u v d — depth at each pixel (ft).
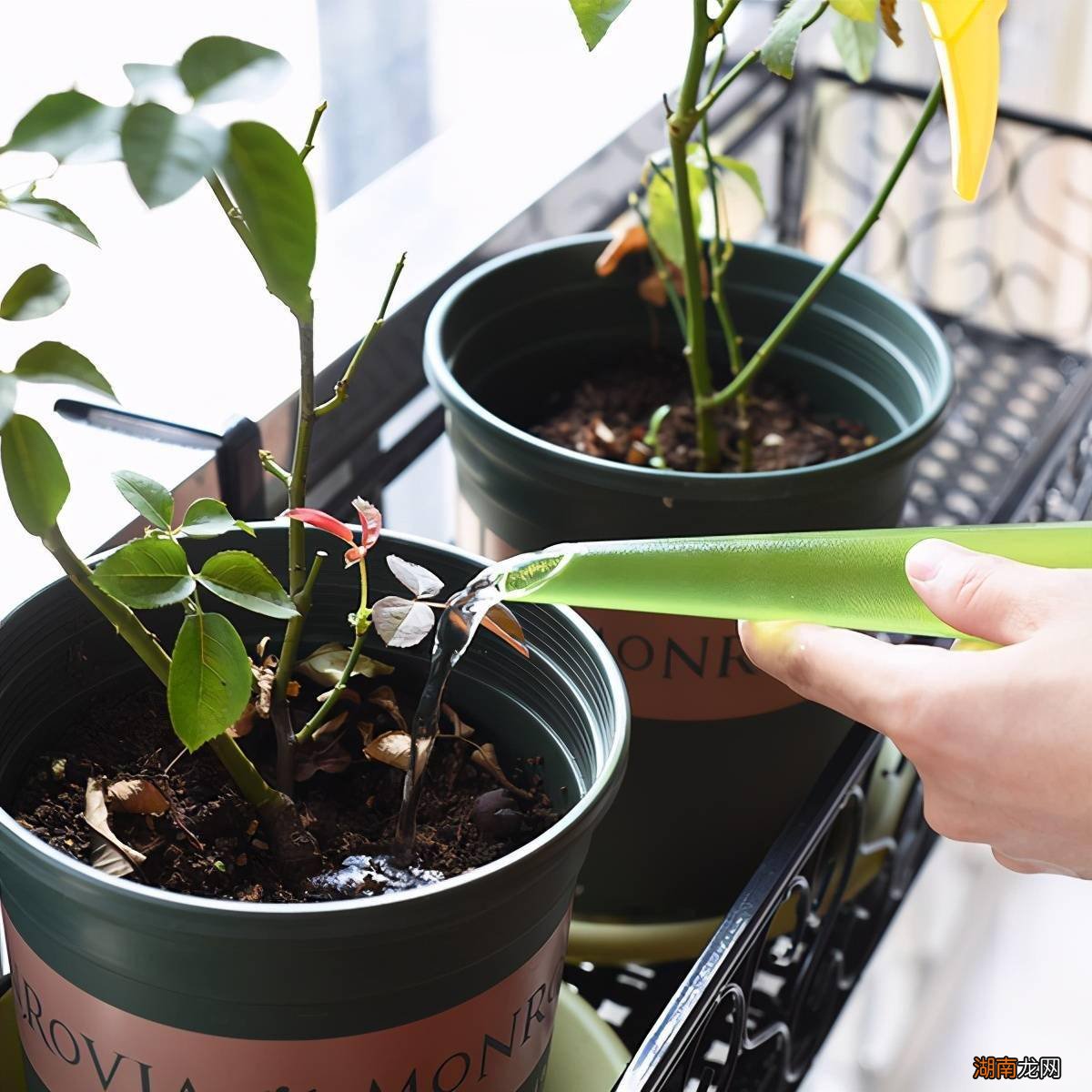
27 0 2.31
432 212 2.85
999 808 1.37
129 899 1.19
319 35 3.11
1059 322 4.10
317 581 1.73
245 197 1.02
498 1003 1.42
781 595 1.41
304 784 1.71
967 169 1.35
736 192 3.51
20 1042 1.75
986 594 1.32
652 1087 1.64
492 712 1.78
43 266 1.25
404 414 2.94
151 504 1.34
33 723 1.59
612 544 1.44
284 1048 1.32
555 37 3.45
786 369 2.58
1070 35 3.66
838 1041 3.42
